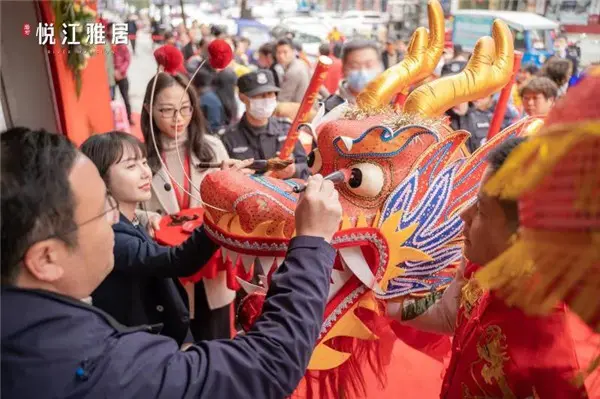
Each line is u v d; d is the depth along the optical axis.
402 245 1.16
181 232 1.63
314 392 1.35
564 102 0.63
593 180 0.59
